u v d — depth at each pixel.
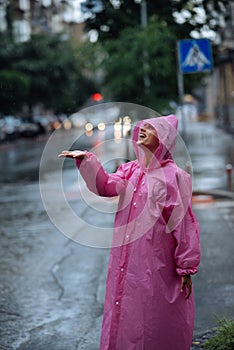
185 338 4.24
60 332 6.34
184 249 4.13
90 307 7.11
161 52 23.31
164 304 4.15
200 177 18.56
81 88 59.56
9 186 19.66
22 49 54.69
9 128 47.69
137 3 23.11
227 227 11.28
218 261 8.76
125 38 23.41
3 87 46.75
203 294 7.25
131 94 24.42
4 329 6.48
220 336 5.48
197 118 67.94
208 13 21.55
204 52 14.96
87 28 23.55
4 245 10.60
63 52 57.00
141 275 4.16
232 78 43.66
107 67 24.47
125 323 4.19
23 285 8.08
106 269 8.73
